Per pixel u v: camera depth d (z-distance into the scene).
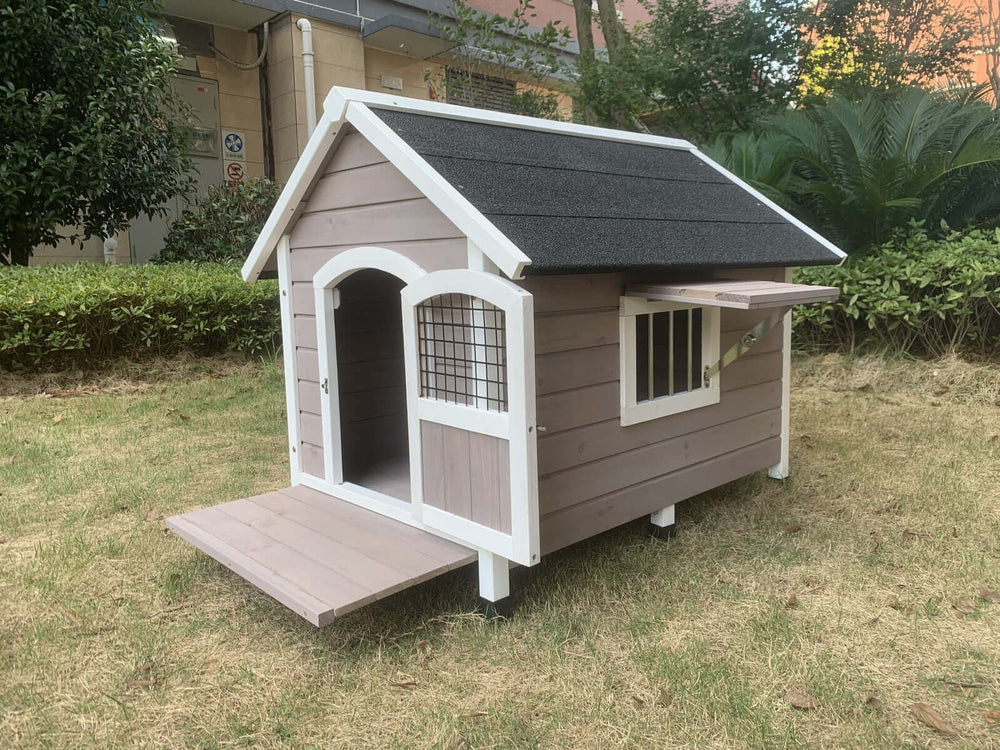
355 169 2.79
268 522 2.86
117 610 2.56
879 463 4.00
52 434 4.52
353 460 3.87
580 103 8.84
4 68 5.95
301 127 9.12
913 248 5.73
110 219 7.04
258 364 6.49
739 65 8.11
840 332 6.11
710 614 2.49
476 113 2.91
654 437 2.93
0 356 5.44
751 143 6.95
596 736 1.90
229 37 9.18
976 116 6.01
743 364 3.39
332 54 9.27
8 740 1.91
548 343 2.46
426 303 2.53
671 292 2.58
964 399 5.13
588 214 2.63
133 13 6.79
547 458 2.50
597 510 2.71
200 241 7.96
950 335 5.62
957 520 3.24
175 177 8.08
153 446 4.39
